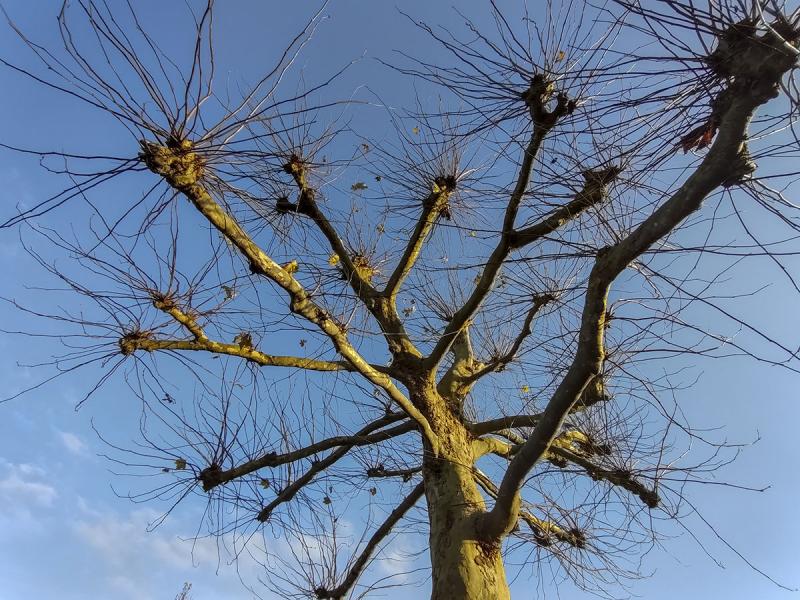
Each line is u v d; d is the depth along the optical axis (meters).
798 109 2.83
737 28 2.83
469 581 4.82
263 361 5.01
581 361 4.13
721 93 3.12
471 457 5.96
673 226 3.47
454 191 5.96
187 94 3.41
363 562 6.53
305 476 6.49
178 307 4.41
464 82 4.11
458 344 7.11
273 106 3.64
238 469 5.81
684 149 3.45
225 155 3.70
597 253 4.15
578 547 6.38
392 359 6.23
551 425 4.44
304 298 4.42
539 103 4.07
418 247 6.22
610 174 3.98
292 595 6.48
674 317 3.98
